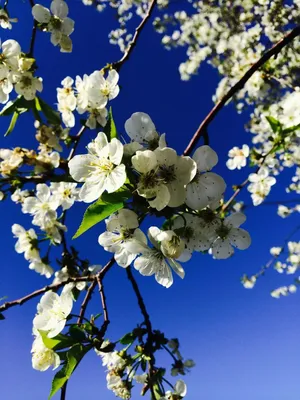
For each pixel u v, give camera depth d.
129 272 0.24
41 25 0.29
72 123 0.24
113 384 0.24
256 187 0.47
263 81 0.51
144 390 0.23
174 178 0.17
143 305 0.24
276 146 0.34
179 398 0.23
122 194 0.17
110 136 0.18
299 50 0.65
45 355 0.21
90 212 0.17
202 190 0.18
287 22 0.69
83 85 0.25
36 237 0.33
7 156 0.18
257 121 0.78
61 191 0.32
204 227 0.20
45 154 0.18
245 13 0.77
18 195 0.32
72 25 0.30
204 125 0.24
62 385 0.19
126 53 0.27
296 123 0.32
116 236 0.19
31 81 0.25
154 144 0.18
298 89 0.33
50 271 0.33
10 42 0.26
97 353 0.25
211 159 0.18
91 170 0.17
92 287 0.26
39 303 0.21
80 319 0.22
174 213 0.19
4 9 0.29
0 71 0.25
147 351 0.23
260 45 0.53
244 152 0.44
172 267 0.19
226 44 0.75
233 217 0.21
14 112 0.25
